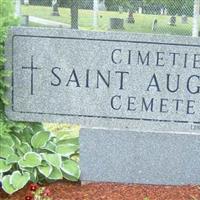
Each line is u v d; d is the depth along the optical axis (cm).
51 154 517
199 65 514
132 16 1848
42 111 529
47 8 2077
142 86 520
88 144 522
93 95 523
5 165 501
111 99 523
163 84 519
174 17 1747
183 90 519
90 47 515
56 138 551
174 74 516
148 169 525
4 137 508
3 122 514
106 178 527
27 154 507
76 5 1836
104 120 527
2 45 514
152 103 523
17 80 524
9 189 483
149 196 499
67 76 522
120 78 519
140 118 525
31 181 507
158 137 519
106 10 1897
